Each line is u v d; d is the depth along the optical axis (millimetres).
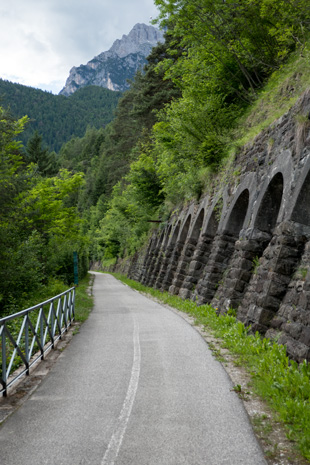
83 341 9133
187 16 14781
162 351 7758
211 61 17344
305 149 8055
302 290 6918
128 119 52406
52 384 5855
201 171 18703
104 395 5285
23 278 14336
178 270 19641
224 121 16703
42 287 16266
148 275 31719
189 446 3746
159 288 24922
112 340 9078
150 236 37938
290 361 6211
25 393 5469
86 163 132125
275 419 4352
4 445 3852
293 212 8000
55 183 22078
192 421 4340
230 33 15141
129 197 39875
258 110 14070
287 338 6863
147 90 36656
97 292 26000
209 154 16250
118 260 66250
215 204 15648
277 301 8023
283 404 4688
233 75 17016
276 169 9469
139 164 33125
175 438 3918
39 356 7285
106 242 67250
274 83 13961
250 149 12383
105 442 3861
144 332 9977
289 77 11656
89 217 96000
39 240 18719
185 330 10062
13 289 13938
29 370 6629
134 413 4609
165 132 21172
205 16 14312
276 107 11805
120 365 6812
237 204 13070
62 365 6969
